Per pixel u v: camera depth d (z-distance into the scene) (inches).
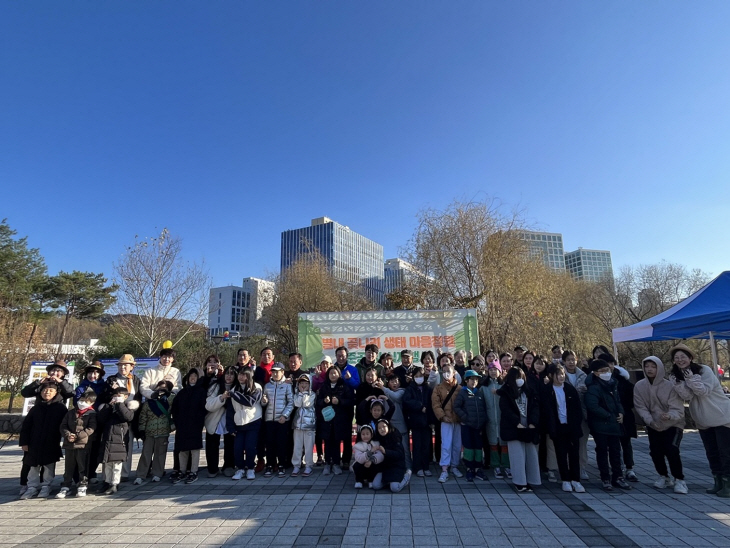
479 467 266.4
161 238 667.4
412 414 277.0
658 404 238.1
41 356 700.7
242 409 274.5
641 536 168.9
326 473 282.7
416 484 252.7
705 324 308.0
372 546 163.3
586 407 246.1
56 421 247.1
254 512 205.3
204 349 896.3
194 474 268.4
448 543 164.9
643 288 1186.6
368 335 390.3
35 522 196.7
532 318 611.8
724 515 192.5
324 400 284.4
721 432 222.7
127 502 226.8
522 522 186.4
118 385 259.0
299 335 390.6
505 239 663.8
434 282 684.7
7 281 983.0
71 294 1143.0
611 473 257.4
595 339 933.8
